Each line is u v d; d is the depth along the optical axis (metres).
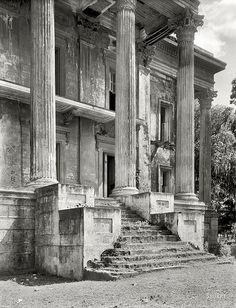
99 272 11.44
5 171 18.61
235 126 32.81
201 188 29.28
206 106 30.62
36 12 16.70
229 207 31.22
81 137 21.95
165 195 17.12
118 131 18.19
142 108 25.48
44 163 15.81
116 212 13.23
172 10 21.92
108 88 23.59
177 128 21.94
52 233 13.60
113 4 21.88
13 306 8.73
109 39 23.73
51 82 16.47
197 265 13.28
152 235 14.78
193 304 8.23
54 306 8.56
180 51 22.16
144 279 10.94
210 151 30.00
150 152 26.41
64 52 21.45
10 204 14.27
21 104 19.52
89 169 22.14
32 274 13.73
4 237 14.00
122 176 17.86
